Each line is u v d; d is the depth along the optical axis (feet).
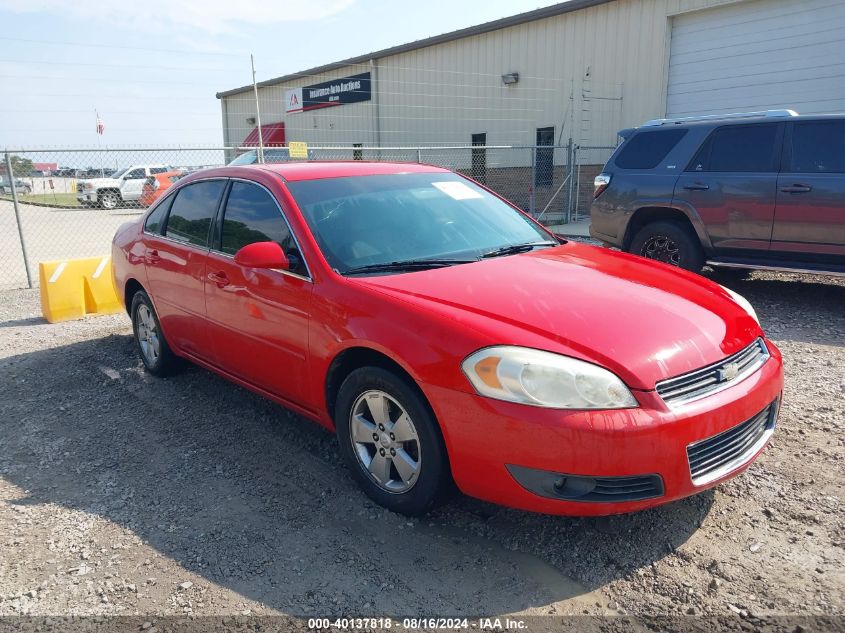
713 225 23.03
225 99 106.83
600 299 10.09
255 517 10.55
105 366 18.16
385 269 11.27
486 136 65.62
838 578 8.63
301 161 14.87
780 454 11.92
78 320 23.56
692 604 8.29
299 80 90.07
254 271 12.35
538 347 8.83
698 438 8.71
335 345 10.61
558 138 58.65
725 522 9.95
